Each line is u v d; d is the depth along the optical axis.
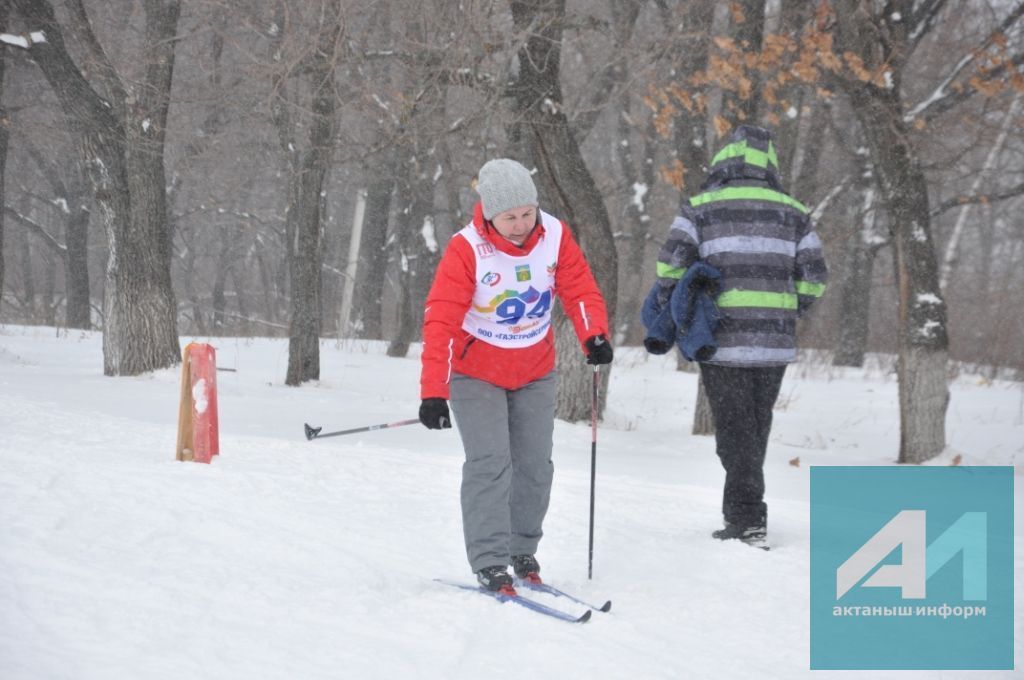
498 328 15.89
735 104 42.41
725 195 20.06
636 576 17.61
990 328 92.69
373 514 21.62
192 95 62.72
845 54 36.38
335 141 57.94
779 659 13.39
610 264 45.84
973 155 63.53
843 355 86.94
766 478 30.94
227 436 32.97
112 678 11.16
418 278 94.81
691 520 22.97
